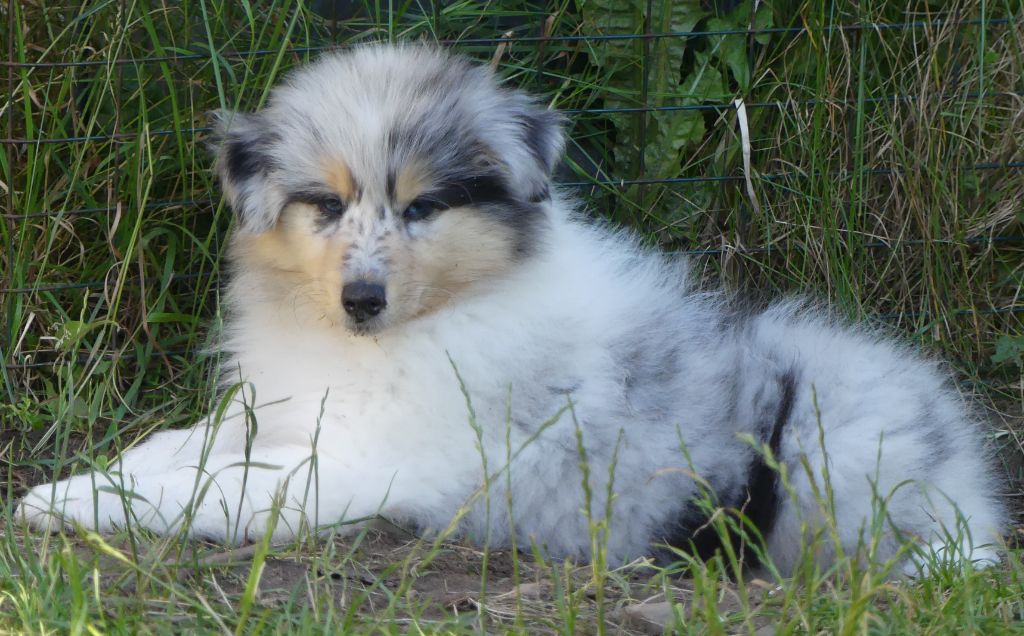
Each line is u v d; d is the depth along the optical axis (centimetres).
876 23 778
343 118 517
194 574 457
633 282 583
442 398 535
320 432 534
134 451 591
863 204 784
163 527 507
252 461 512
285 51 711
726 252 773
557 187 739
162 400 714
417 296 523
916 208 773
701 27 806
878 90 782
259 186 540
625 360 554
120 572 459
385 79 541
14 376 698
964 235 785
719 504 549
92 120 691
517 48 785
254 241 557
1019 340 750
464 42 766
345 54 597
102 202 725
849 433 555
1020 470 731
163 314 692
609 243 602
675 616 421
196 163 723
